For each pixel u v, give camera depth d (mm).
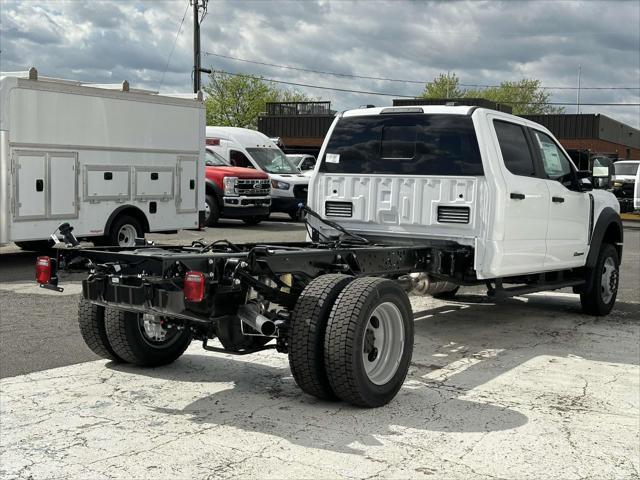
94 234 12320
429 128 7254
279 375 6000
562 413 5195
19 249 14406
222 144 21219
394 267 6359
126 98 12688
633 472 4195
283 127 48406
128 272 5109
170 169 13695
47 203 11469
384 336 5359
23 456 4227
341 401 5340
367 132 7609
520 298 10172
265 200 19969
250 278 5113
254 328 5070
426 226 7246
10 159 10891
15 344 6902
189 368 6172
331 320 4973
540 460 4336
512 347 7156
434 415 5078
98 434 4586
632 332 7969
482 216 6969
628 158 59156
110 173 12484
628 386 5891
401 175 7344
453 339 7473
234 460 4207
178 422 4824
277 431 4688
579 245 8477
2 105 10711
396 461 4254
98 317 5945
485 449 4480
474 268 6973
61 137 11602
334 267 5699
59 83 11508
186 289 4723
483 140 6977
